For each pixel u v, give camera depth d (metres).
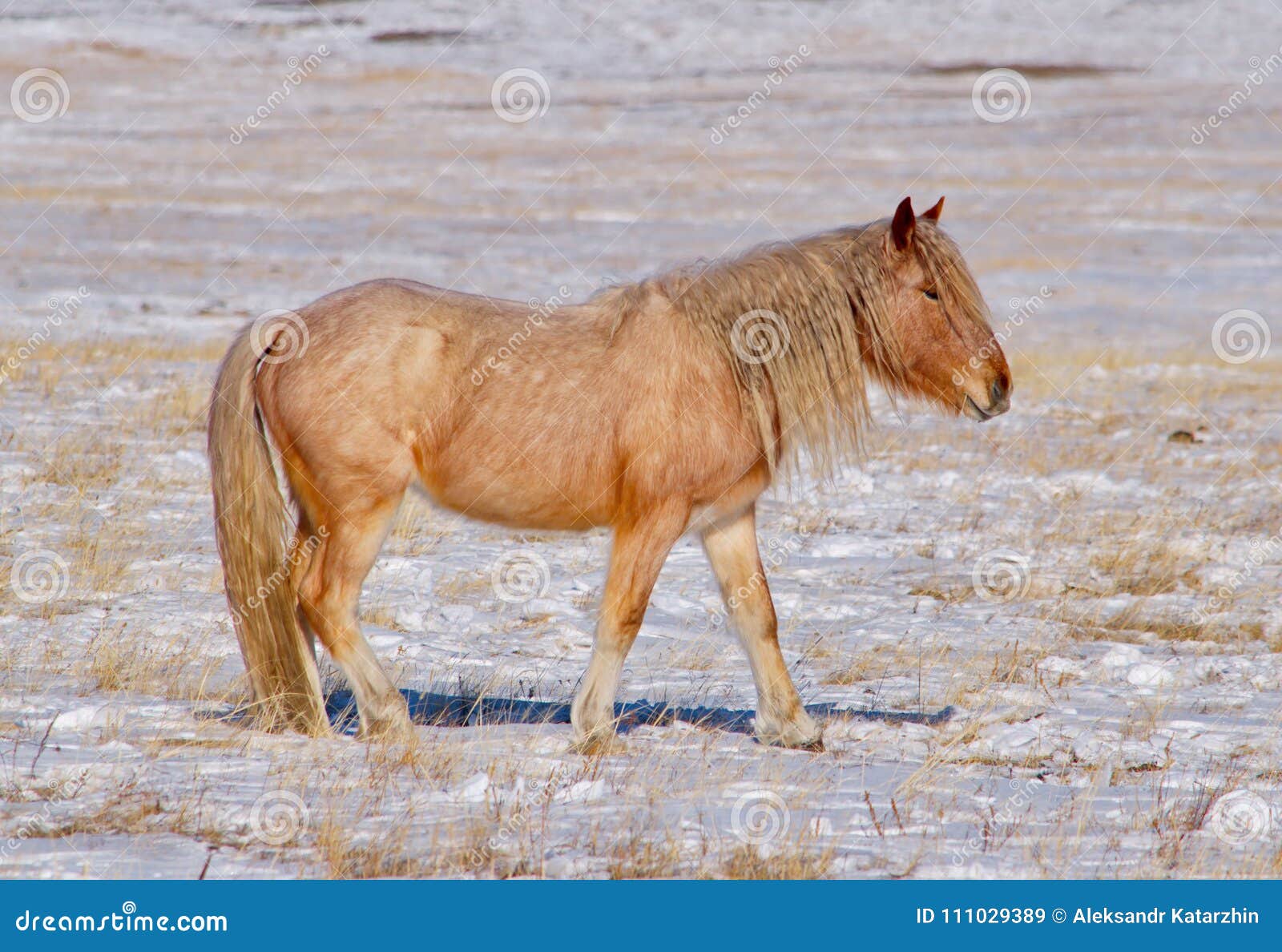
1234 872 7.05
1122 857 7.26
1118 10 149.88
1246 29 141.00
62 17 126.31
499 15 143.75
